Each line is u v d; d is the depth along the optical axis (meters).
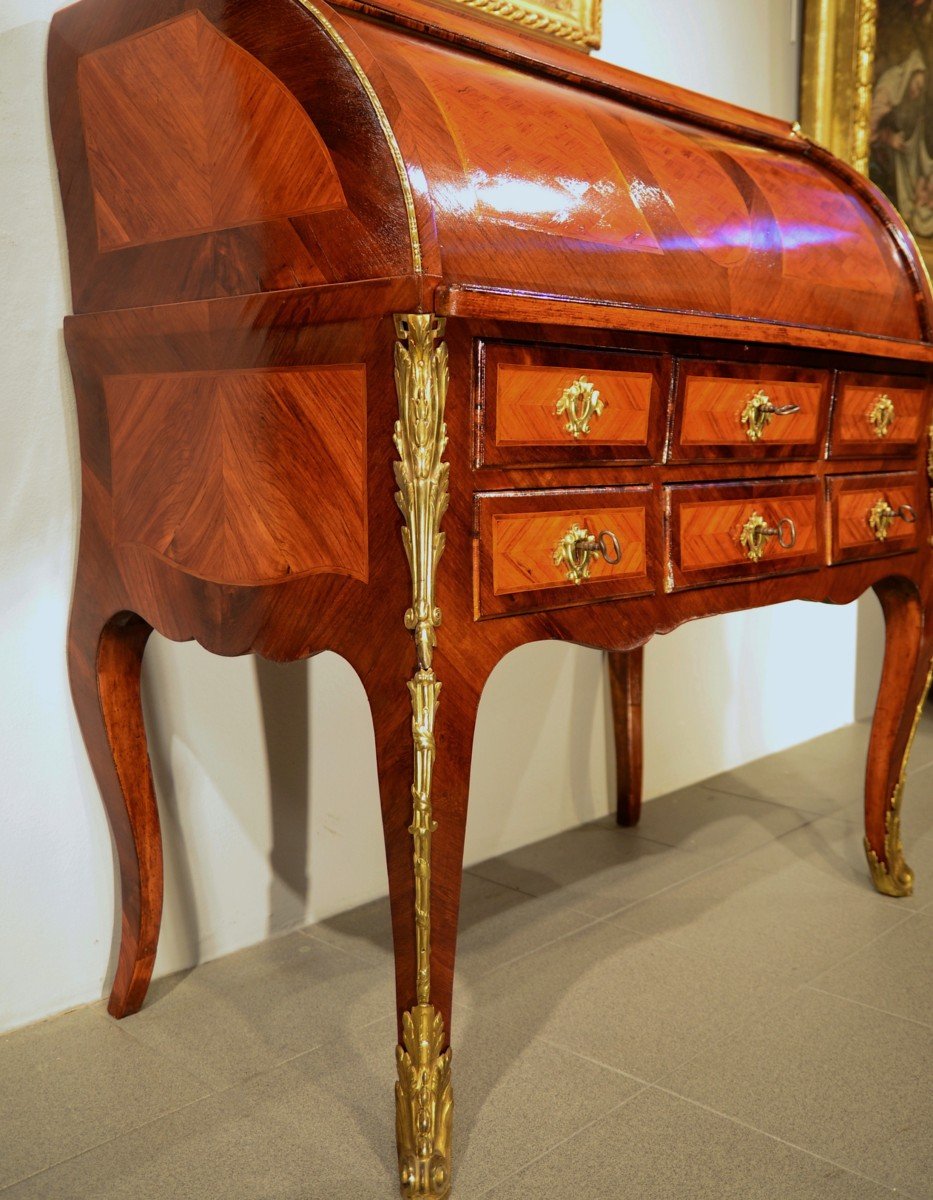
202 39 1.25
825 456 1.70
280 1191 1.21
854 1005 1.61
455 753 1.18
